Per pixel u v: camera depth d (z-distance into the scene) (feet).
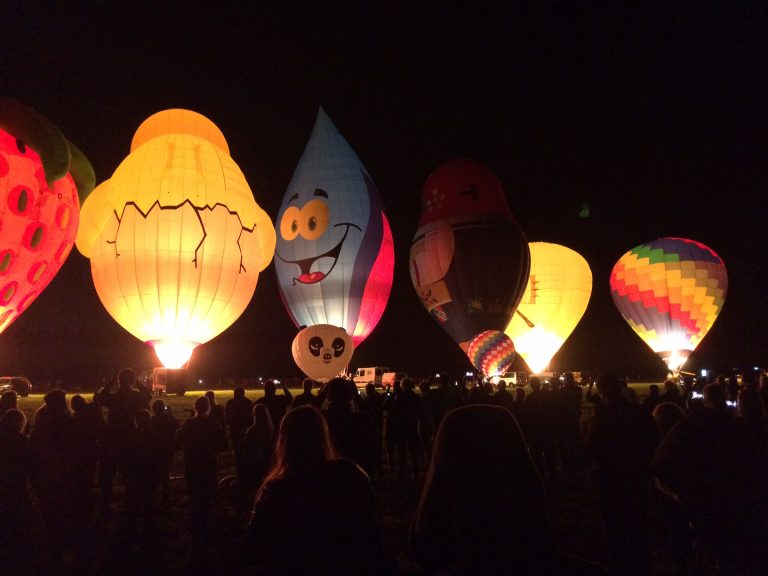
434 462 6.19
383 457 35.17
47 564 15.40
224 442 18.39
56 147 35.73
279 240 86.43
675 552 14.26
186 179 55.31
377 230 84.74
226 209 56.39
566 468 29.30
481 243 76.07
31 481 15.65
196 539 17.20
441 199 80.64
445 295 77.20
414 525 6.25
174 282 54.24
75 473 15.96
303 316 83.15
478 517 5.65
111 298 55.83
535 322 92.02
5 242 34.19
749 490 9.73
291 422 7.28
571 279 93.04
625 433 13.89
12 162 33.99
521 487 5.81
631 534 13.58
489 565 5.45
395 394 28.99
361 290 82.07
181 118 60.95
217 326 58.03
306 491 6.71
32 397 75.82
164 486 22.62
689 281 82.53
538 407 26.81
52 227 36.91
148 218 54.08
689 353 83.61
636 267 86.74
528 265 79.25
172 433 20.02
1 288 35.47
